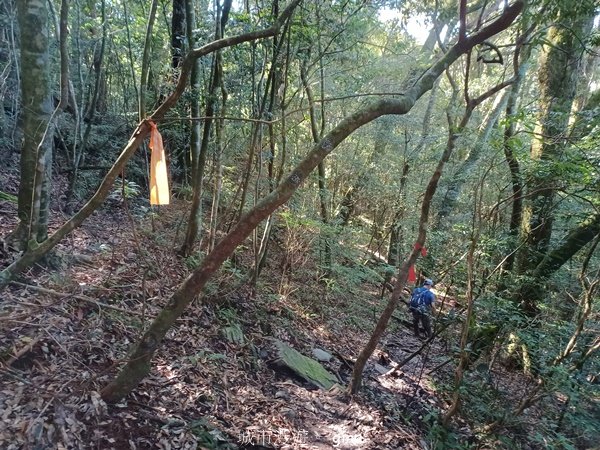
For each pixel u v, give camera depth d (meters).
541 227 5.96
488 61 3.85
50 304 3.28
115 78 9.99
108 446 2.53
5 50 6.30
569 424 4.04
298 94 7.82
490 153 7.15
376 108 2.72
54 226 4.97
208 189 7.03
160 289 4.54
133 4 7.43
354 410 4.30
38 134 3.52
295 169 2.53
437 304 8.00
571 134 4.55
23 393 2.54
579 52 6.04
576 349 4.37
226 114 5.84
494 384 4.62
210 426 3.11
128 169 7.04
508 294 5.59
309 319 6.48
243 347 4.58
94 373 2.97
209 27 5.60
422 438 4.14
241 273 6.03
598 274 4.59
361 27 6.86
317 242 7.51
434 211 9.40
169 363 3.65
